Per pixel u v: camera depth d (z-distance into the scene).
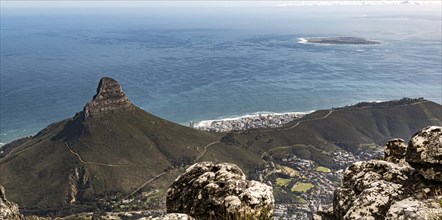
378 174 13.49
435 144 12.35
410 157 12.72
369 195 12.10
